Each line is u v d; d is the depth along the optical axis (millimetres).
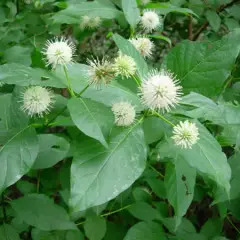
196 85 240
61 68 237
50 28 407
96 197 174
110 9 323
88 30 411
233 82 404
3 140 207
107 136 188
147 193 330
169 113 232
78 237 286
